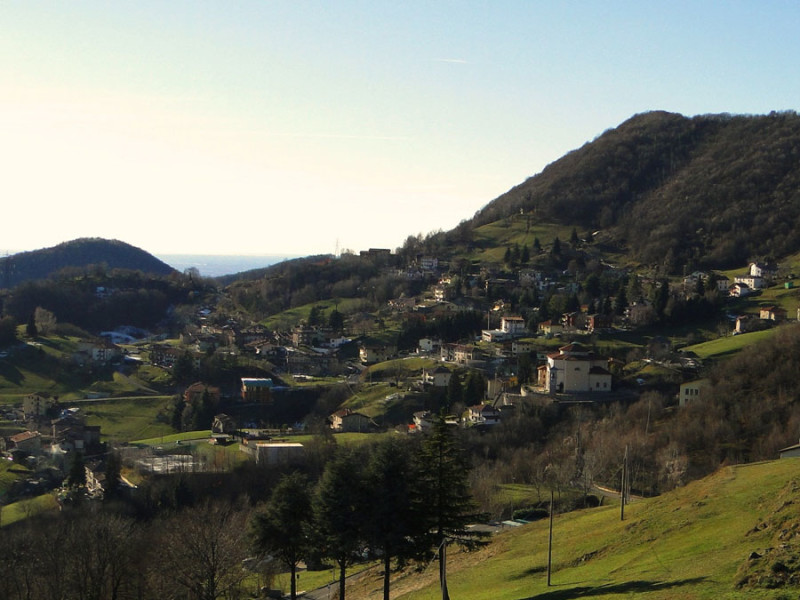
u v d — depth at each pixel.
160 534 96.75
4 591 77.12
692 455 132.50
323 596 86.25
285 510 73.94
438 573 79.62
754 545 52.88
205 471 136.50
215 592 79.00
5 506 132.38
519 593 61.56
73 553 80.75
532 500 113.56
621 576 56.53
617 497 112.62
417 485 66.62
